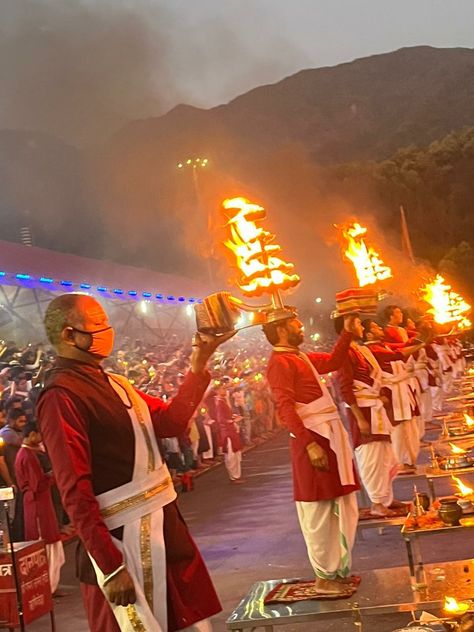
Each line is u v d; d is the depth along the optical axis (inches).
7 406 457.7
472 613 198.5
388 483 351.9
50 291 926.4
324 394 257.6
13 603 303.3
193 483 698.2
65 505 150.5
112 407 156.9
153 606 152.7
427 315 425.4
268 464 762.8
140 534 154.3
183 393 163.6
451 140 3058.6
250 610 239.9
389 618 260.7
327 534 249.4
